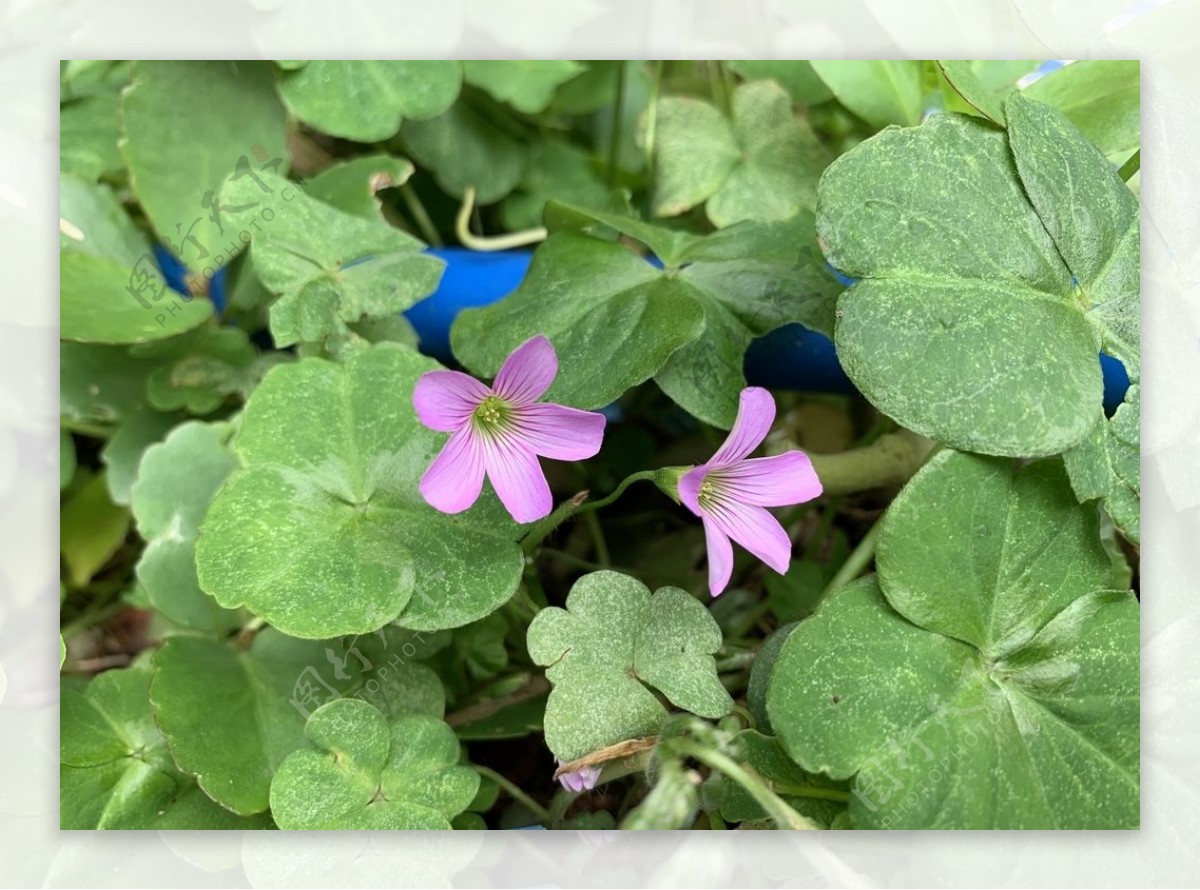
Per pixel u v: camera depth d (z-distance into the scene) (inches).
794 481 6.1
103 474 8.0
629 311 6.6
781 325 6.7
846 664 5.9
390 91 7.8
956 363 6.0
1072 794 5.9
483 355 6.6
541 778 7.1
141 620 7.9
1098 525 6.2
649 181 8.7
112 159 7.8
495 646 6.9
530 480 5.9
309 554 6.1
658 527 8.0
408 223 8.8
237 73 7.7
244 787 6.2
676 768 5.7
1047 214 6.2
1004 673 6.1
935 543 6.0
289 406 6.4
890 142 6.2
